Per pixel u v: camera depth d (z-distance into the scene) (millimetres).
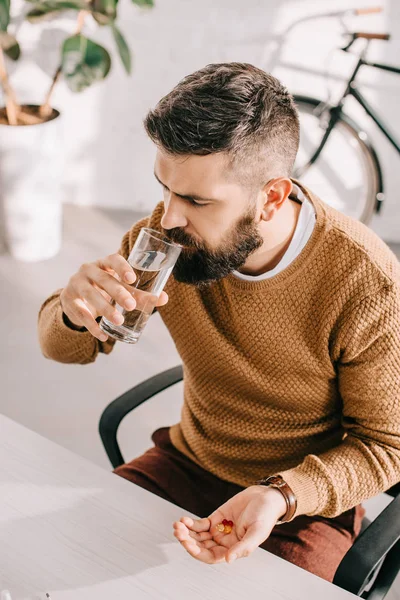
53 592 857
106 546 923
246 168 979
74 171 3203
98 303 1011
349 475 1085
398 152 3004
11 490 987
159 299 1016
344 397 1199
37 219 2727
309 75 2957
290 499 1006
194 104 937
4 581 862
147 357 2441
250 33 2861
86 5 2424
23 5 2805
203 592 878
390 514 1078
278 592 891
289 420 1259
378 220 3244
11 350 2389
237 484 1297
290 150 1034
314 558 1166
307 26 2838
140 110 3023
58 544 918
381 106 3000
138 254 973
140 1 2537
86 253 2924
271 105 979
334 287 1121
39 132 2564
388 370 1121
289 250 1128
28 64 2939
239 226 1036
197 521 958
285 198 1066
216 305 1208
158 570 899
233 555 884
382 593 1128
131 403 1325
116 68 2941
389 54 2906
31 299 2627
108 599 855
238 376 1236
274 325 1166
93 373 2342
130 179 3209
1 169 2605
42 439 1080
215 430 1305
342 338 1136
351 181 3178
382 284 1107
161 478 1308
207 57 2918
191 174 966
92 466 1043
